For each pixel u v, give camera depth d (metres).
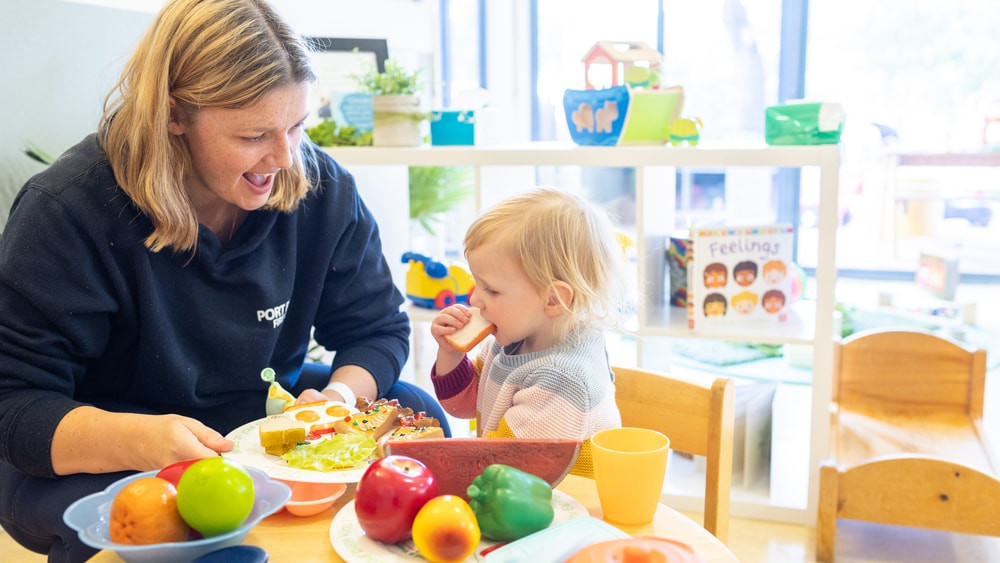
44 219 1.16
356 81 2.55
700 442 1.17
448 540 0.79
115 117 1.23
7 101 1.81
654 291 2.31
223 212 1.33
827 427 2.04
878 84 4.25
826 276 1.97
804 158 1.94
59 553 1.13
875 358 2.39
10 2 1.80
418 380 2.69
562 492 0.99
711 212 4.39
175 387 1.33
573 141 2.31
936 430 2.21
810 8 4.19
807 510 2.09
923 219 4.39
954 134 4.24
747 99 4.29
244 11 1.15
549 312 1.23
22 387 1.16
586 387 1.15
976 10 4.06
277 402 1.21
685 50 4.29
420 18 3.62
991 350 3.28
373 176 2.70
